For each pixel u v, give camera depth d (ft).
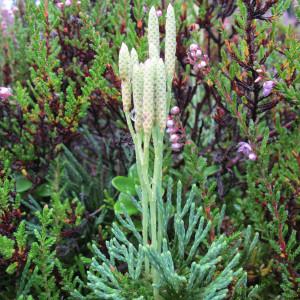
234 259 0.43
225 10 0.70
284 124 0.71
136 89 0.39
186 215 0.64
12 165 0.66
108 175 0.76
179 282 0.43
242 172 0.72
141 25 0.67
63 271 0.52
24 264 0.53
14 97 0.65
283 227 0.56
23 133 0.67
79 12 0.69
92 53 0.70
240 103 0.63
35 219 0.65
